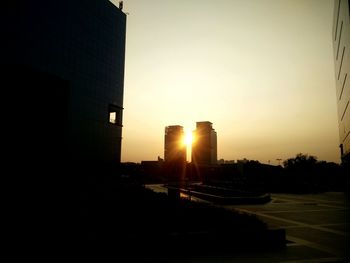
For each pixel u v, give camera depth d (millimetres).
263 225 11586
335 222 16875
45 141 12945
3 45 33062
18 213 11383
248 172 96312
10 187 11867
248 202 27344
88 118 43531
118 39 52094
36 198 12312
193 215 12984
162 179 85500
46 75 13312
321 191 46906
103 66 47719
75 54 42375
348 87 48406
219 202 27672
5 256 7820
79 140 41406
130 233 9594
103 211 13961
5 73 12469
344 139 60594
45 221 11008
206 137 170750
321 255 9719
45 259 7828
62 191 13289
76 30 42906
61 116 13617
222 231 10203
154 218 12398
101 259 8359
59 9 40438
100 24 47875
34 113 12836
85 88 43531
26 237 9125
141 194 22438
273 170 88375
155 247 9227
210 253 9500
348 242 11680
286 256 9500
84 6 44812
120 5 55625
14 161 12109
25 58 35125
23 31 35281
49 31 38656
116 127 50062
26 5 35906
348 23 42250
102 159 45750
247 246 10344
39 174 12633
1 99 12156
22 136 12383
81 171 40312
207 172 108062
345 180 64500
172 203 16984
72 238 8828
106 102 47719
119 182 41781
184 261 8602
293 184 48875
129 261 8383
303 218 18406
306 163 91438
